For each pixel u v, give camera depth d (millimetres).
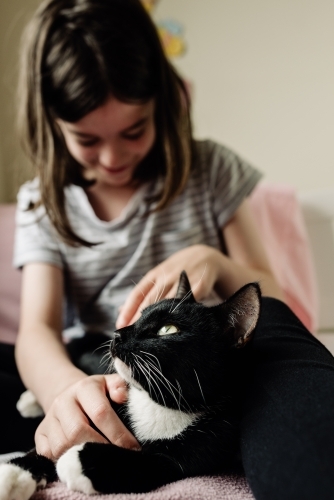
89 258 782
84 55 658
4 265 1024
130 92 646
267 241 1050
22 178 1412
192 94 1438
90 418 457
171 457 427
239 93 1424
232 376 459
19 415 613
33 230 804
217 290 661
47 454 447
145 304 550
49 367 591
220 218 816
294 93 1399
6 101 1442
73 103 643
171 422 446
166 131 761
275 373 425
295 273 1054
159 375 445
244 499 377
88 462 390
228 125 1443
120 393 483
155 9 1417
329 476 318
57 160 753
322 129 1400
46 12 730
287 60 1391
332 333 1121
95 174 774
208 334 466
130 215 793
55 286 759
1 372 681
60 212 757
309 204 1139
